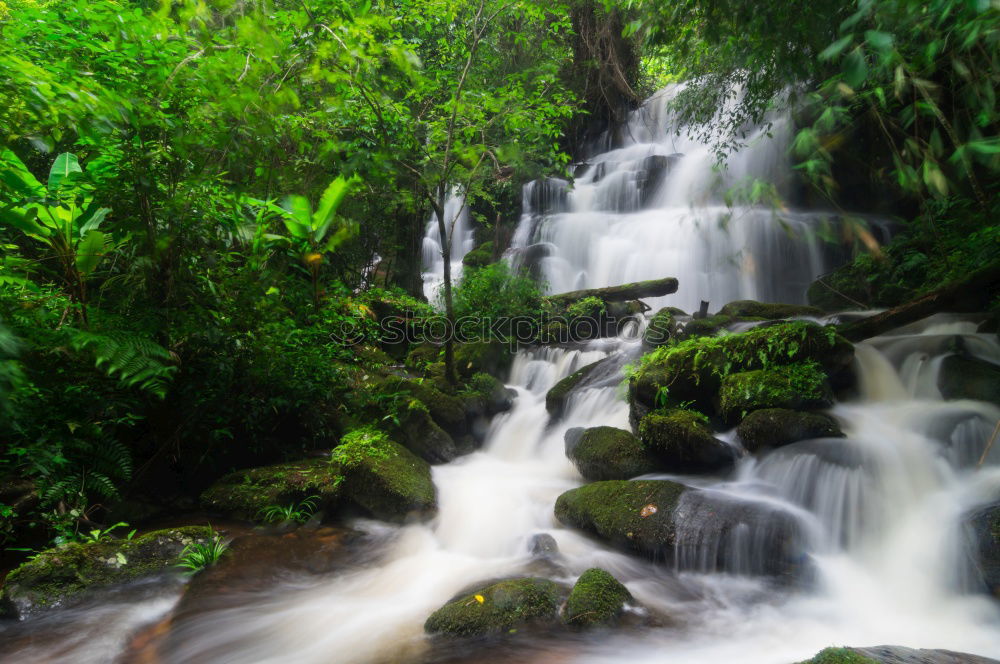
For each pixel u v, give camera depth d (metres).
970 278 5.56
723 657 3.05
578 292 9.73
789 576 3.74
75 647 3.26
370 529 4.89
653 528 4.15
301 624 3.51
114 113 3.68
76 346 3.95
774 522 3.89
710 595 3.73
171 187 4.53
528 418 7.22
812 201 10.42
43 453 4.07
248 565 4.24
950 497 3.90
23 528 4.25
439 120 7.20
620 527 4.28
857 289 8.72
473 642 3.21
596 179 15.35
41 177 5.90
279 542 4.61
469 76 7.80
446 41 7.58
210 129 4.45
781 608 3.55
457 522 4.96
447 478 5.89
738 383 5.21
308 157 6.60
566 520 4.75
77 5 4.15
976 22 1.90
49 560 3.72
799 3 2.92
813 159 2.62
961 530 3.50
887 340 6.03
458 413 6.75
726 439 5.15
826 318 7.65
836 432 4.60
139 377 4.06
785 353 5.32
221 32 4.79
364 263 9.88
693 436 4.88
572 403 6.93
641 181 13.69
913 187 2.39
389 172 6.20
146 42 4.14
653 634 3.27
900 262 8.25
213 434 5.29
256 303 5.38
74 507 4.36
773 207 2.82
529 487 5.65
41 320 4.11
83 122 3.63
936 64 2.30
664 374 5.72
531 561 4.23
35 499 4.28
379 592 3.92
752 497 4.35
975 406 4.68
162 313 4.66
